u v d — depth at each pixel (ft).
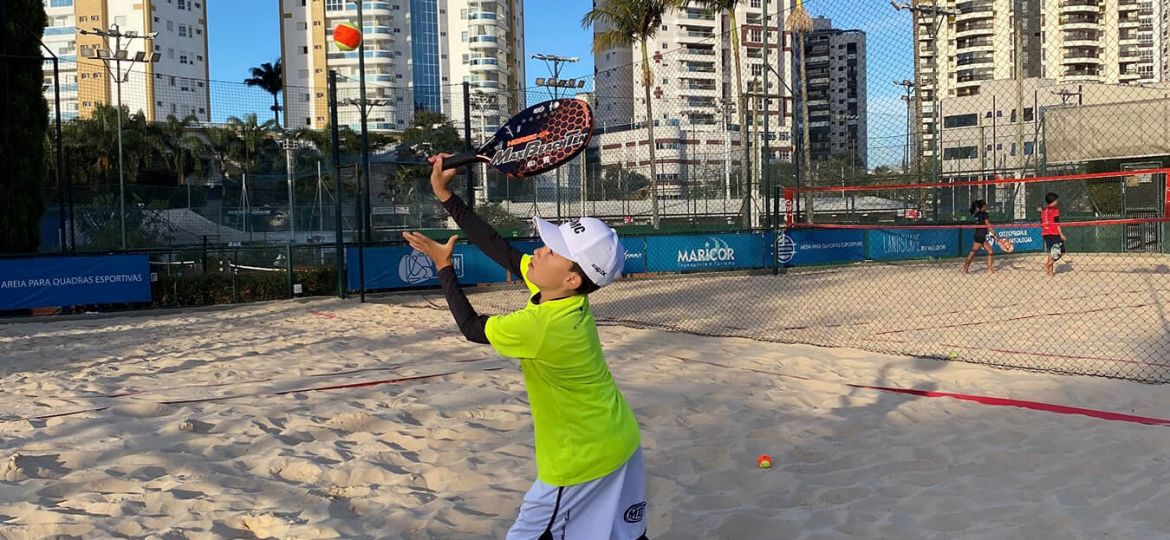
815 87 320.09
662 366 24.73
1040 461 15.02
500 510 13.16
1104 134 72.33
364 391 21.52
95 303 43.96
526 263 7.94
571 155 7.74
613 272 7.32
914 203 83.35
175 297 46.98
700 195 113.29
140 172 176.96
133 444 16.92
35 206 49.65
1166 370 22.85
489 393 21.08
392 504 13.44
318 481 14.74
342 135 196.65
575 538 7.56
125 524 12.54
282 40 281.95
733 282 51.52
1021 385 21.21
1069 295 41.63
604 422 7.43
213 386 22.98
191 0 278.26
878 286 47.80
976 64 269.23
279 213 99.60
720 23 273.54
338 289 49.08
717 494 13.66
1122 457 15.03
